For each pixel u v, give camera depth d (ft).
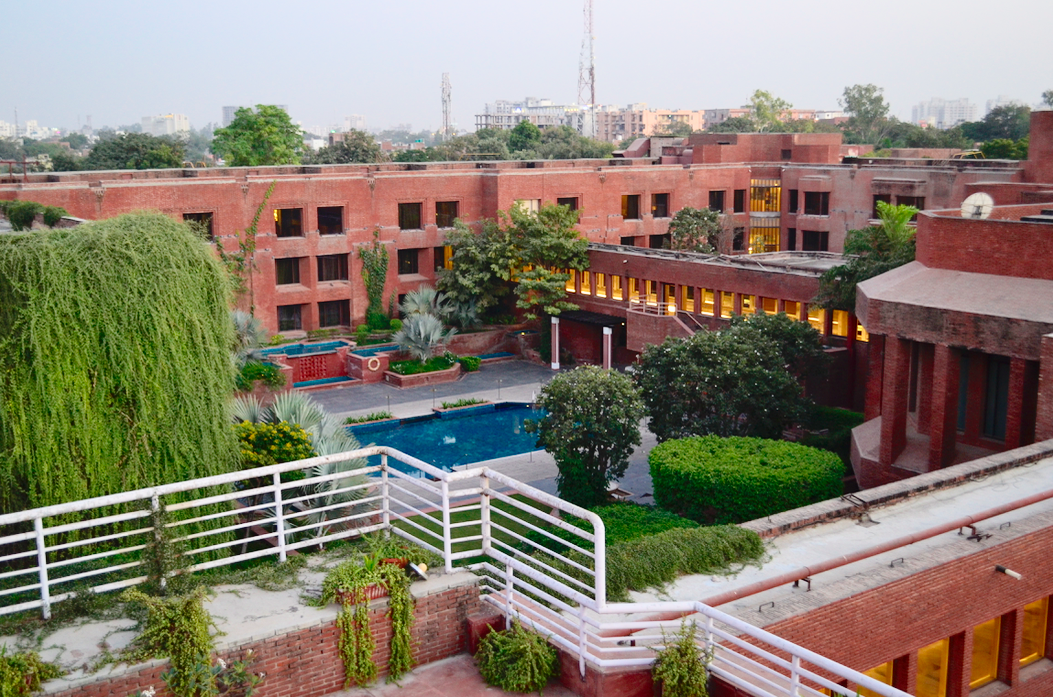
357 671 29.81
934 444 76.69
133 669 26.66
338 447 67.41
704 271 144.56
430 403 142.00
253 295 160.15
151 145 309.83
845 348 122.11
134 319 45.24
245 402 77.71
